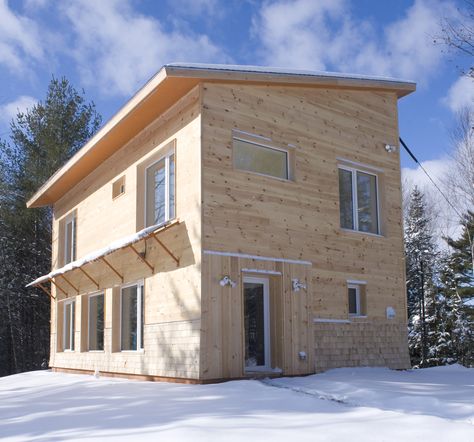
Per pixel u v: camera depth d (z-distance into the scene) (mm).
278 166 10578
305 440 4605
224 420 5473
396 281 12219
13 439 5156
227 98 9766
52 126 22828
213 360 8812
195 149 9461
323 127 11312
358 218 11938
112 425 5480
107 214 12922
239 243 9461
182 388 8031
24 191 22516
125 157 12211
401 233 12578
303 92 11078
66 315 15500
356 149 11914
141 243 10984
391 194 12555
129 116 10734
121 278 11742
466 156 18141
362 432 4883
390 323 11875
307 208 10656
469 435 4738
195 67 9094
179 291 9523
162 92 9727
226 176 9500
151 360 10195
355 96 12141
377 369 10984
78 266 12070
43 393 9070
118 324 11969
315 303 10453
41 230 23281
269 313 9945
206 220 9133
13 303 22812
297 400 6684
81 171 14125
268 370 9641
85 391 8578
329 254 10875
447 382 8633
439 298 24141
